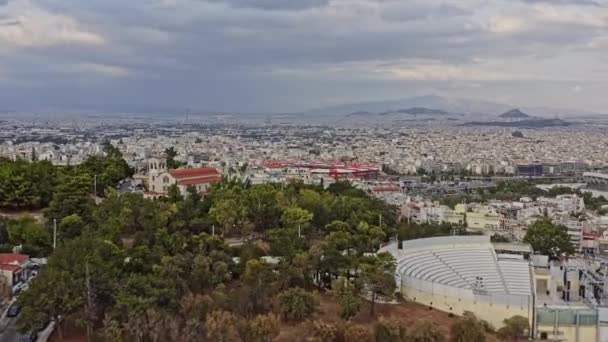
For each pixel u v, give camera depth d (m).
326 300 191.88
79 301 158.12
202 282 183.50
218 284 183.88
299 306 171.38
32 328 153.25
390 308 192.62
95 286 164.38
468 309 190.75
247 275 184.38
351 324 164.62
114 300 162.38
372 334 162.38
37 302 154.25
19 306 160.62
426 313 191.12
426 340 161.12
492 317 188.88
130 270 185.12
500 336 180.75
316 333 158.75
